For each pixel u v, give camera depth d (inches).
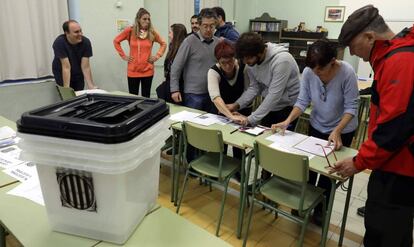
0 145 66.2
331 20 262.2
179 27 137.4
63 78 138.9
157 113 38.2
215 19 112.7
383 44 49.8
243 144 80.9
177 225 41.0
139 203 39.3
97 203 34.9
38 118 32.4
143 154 35.5
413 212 54.9
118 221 35.5
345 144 85.6
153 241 37.9
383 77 48.3
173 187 104.2
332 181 69.9
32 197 46.5
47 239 37.6
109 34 166.7
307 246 85.2
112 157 31.4
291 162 69.5
